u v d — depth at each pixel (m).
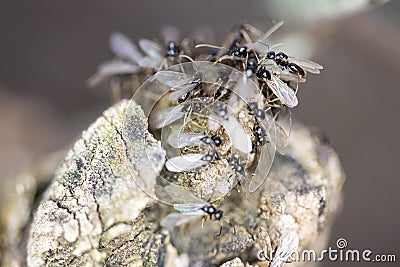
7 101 0.30
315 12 0.22
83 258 0.15
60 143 0.26
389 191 0.28
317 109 0.29
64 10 0.32
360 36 0.26
